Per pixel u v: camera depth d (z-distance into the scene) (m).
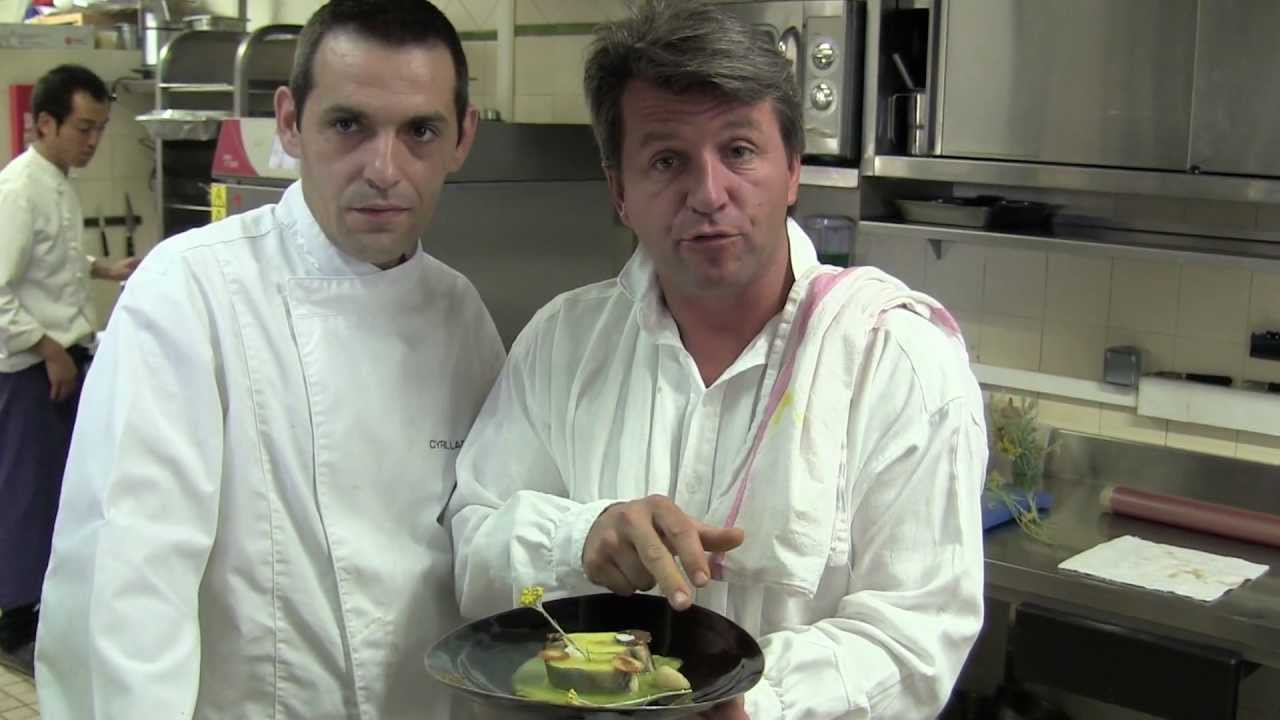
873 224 2.53
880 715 1.04
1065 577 2.04
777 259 1.14
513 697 0.92
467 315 1.42
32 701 3.12
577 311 1.28
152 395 1.20
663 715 0.90
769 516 1.07
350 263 1.29
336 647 1.28
